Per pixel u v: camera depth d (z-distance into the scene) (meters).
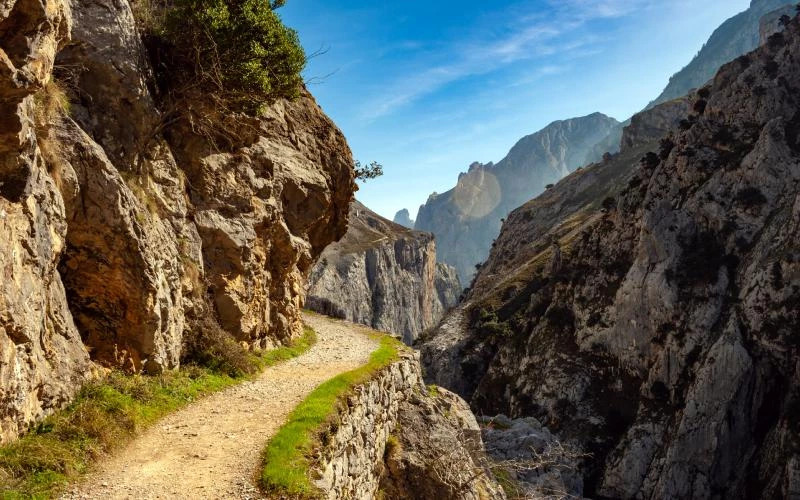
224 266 22.03
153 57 20.23
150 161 18.86
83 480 10.02
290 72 22.56
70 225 13.75
